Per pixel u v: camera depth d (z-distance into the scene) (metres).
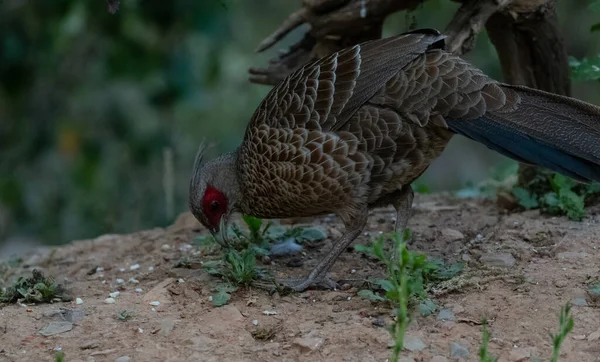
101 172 12.66
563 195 8.23
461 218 8.67
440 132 6.89
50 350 6.25
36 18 12.05
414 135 6.84
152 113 13.02
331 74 6.90
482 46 13.59
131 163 12.80
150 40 12.21
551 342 6.00
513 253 7.45
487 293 6.73
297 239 8.23
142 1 11.89
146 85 12.66
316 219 9.16
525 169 8.95
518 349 5.92
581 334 6.06
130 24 11.96
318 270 7.20
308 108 6.87
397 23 13.02
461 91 6.68
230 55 13.65
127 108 12.84
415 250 7.79
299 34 14.59
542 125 6.61
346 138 6.81
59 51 11.98
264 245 8.05
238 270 7.17
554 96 6.73
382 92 6.78
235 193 7.56
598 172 6.51
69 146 12.64
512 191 8.92
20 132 12.80
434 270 6.93
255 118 7.23
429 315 6.43
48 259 8.85
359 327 6.32
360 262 7.77
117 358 6.09
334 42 8.68
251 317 6.65
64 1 11.92
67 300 7.22
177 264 7.80
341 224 8.90
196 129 13.19
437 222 8.59
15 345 6.33
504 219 8.48
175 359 6.05
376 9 8.33
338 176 6.88
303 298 7.00
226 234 7.62
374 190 7.08
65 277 8.11
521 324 6.24
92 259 8.64
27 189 12.51
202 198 7.54
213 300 6.89
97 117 12.80
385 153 6.88
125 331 6.47
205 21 12.09
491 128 6.64
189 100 12.60
